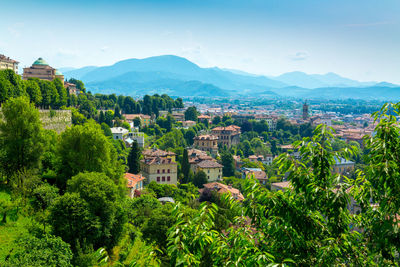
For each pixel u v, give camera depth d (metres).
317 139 17.77
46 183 67.56
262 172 176.62
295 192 18.27
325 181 17.22
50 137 89.06
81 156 73.38
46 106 162.38
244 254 15.65
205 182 152.00
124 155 173.12
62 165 75.00
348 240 16.75
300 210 17.45
